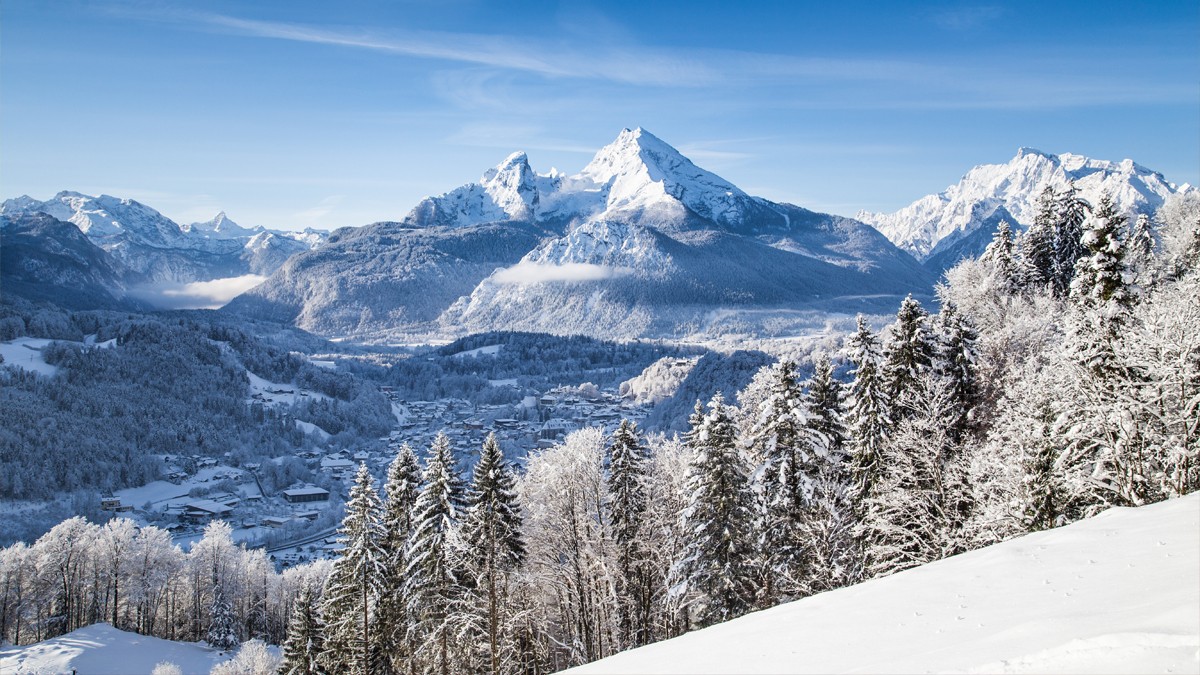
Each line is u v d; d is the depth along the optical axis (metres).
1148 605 10.52
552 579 44.69
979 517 29.02
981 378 41.16
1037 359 40.78
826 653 12.25
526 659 45.97
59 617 90.38
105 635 85.31
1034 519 27.88
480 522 38.22
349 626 45.50
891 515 32.25
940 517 31.48
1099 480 26.55
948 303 44.28
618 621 43.38
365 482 44.66
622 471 43.12
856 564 35.59
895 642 11.99
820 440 37.34
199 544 103.19
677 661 13.91
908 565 31.31
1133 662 8.41
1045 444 28.23
